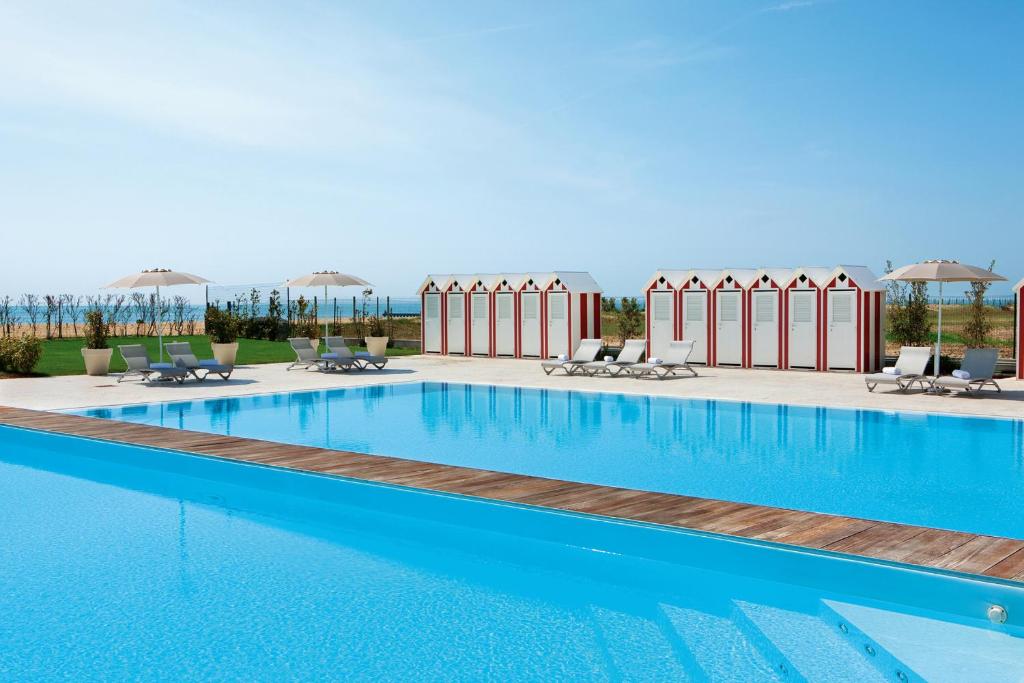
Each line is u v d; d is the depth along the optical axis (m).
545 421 14.97
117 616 6.21
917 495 9.27
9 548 7.89
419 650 5.64
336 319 35.97
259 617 6.22
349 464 10.19
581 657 5.54
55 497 10.05
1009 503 8.89
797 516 7.78
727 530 7.27
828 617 6.23
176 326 43.53
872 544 6.83
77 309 39.12
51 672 5.29
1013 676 5.21
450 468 10.01
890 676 5.21
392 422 14.91
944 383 16.59
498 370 23.20
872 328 21.33
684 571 7.34
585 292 25.80
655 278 24.41
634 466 10.96
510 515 8.27
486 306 27.44
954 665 5.36
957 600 6.12
